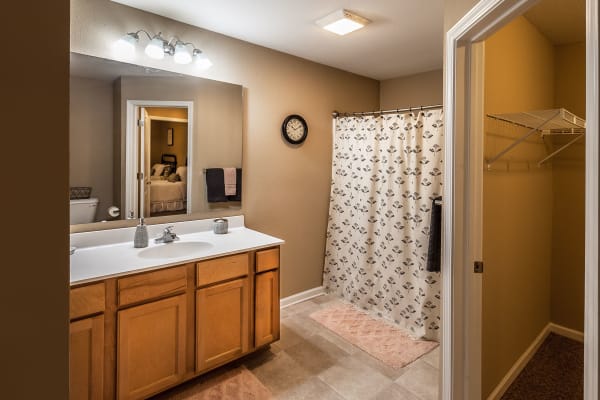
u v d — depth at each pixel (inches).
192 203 99.5
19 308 18.1
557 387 81.8
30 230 18.3
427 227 104.0
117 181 86.0
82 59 79.4
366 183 121.1
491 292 71.6
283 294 125.6
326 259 136.8
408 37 103.3
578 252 104.1
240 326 85.6
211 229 103.4
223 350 82.6
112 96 84.1
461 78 58.9
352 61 125.8
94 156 82.5
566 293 106.9
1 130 17.2
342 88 136.3
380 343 100.5
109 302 65.7
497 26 52.9
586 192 29.9
